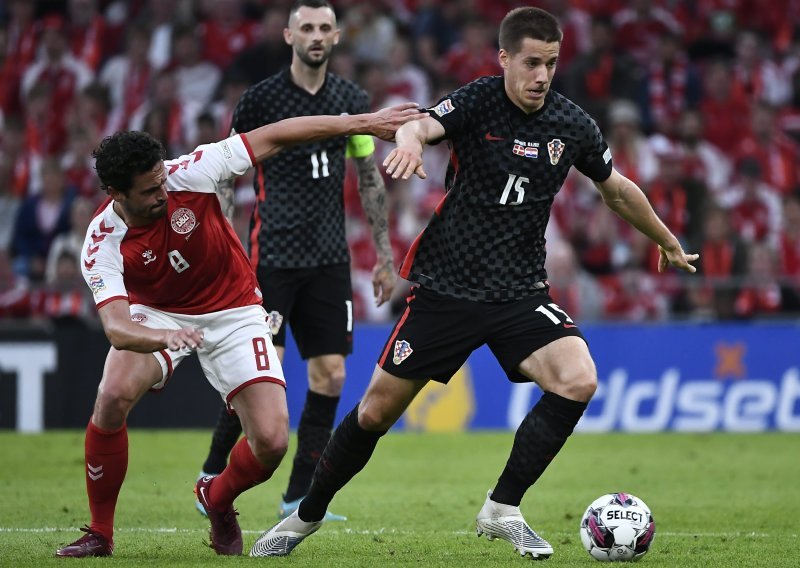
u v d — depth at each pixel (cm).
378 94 5531
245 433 1947
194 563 1852
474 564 1878
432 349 1895
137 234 1870
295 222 2608
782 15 6334
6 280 4466
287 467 3494
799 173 5759
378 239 2689
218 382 1978
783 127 6000
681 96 5778
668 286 4500
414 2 6103
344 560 1920
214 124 5181
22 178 5506
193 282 1944
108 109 5684
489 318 1897
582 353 1869
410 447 3941
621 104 5466
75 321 4322
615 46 5994
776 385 4372
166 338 1719
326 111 2656
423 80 5700
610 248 4956
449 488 3098
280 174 2606
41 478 3161
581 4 6122
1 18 6003
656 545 2170
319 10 2606
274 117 2630
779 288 4462
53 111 5712
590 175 1955
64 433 4138
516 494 1897
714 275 4878
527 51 1822
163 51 5847
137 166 1753
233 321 1973
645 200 1983
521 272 1917
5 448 3753
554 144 1888
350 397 4234
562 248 4522
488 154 1870
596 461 3647
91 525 1966
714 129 5738
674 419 4359
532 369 1886
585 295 4475
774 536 2320
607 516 1903
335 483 1933
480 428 4350
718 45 6066
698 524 2500
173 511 2633
